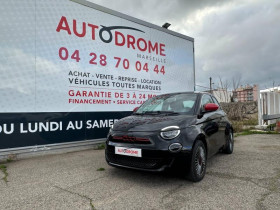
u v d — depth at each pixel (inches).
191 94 192.5
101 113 273.6
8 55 208.4
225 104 563.5
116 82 291.0
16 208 110.5
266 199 116.3
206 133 158.9
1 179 154.0
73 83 250.4
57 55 238.8
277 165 181.3
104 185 139.7
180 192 127.0
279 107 511.5
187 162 134.2
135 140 138.3
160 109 181.3
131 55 309.6
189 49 404.8
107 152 153.1
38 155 223.3
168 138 133.7
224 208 107.0
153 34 341.1
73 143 248.1
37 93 224.5
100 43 275.9
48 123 231.0
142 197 121.0
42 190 133.0
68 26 248.2
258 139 321.4
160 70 350.6
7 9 209.0
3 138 204.7
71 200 118.6
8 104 207.9
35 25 224.7
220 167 177.0
